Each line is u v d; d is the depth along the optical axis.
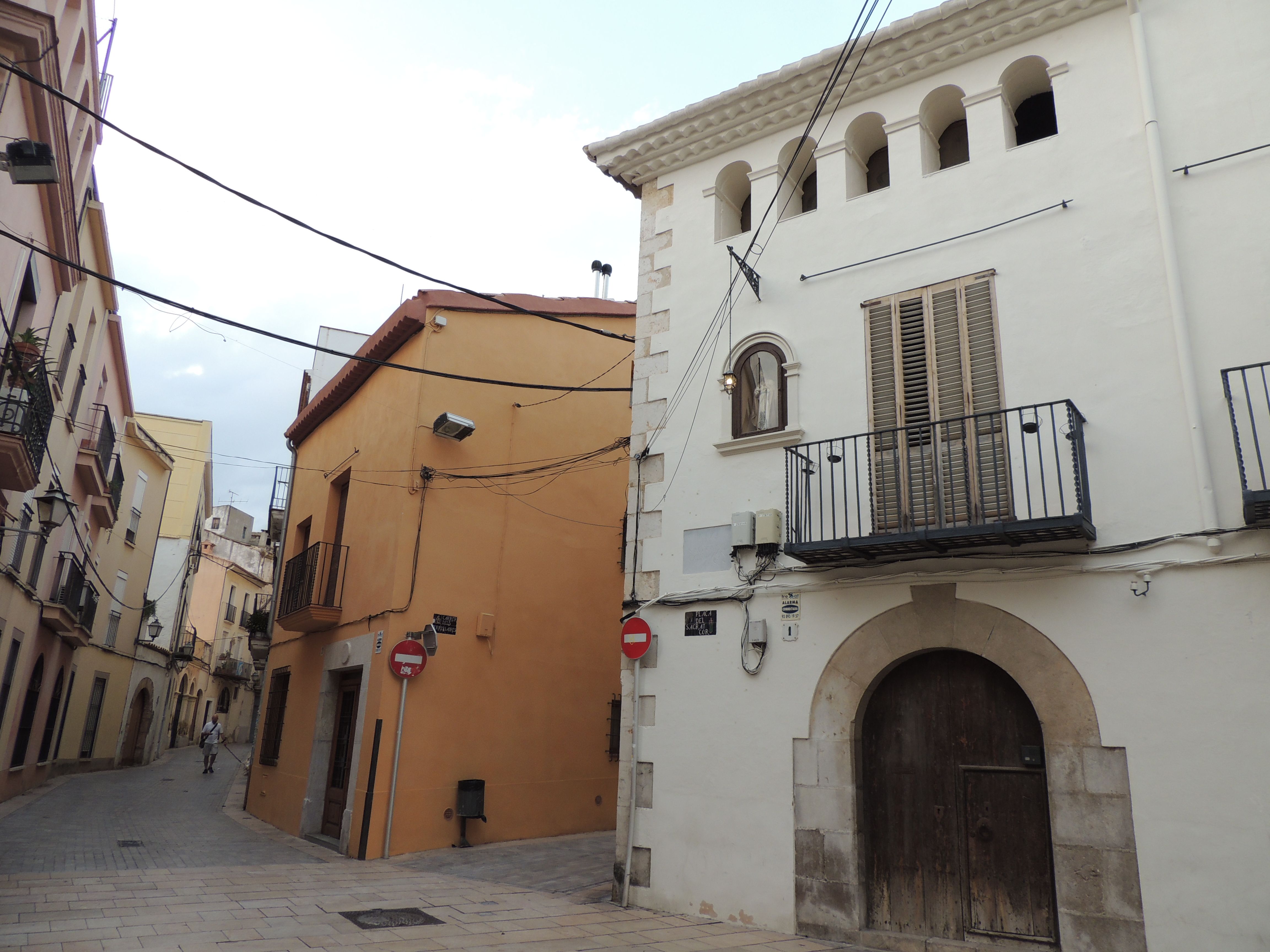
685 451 8.57
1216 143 6.50
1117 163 6.86
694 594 8.06
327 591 12.79
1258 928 5.20
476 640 11.42
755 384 8.34
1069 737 6.05
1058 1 7.24
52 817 13.35
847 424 7.62
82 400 16.25
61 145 9.63
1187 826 5.54
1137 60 6.93
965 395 7.07
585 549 13.00
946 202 7.61
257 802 14.86
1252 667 5.55
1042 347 6.82
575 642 12.56
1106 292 6.65
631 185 10.02
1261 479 5.51
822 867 6.80
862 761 7.02
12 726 15.05
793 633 7.42
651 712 8.07
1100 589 6.18
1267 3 6.58
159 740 30.25
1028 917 6.13
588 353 13.54
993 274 7.20
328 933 6.45
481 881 8.86
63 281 12.08
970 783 6.59
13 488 9.95
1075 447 6.24
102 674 23.38
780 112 8.77
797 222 8.48
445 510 11.47
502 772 11.32
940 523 6.54
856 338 7.77
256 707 17.77
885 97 8.26
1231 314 6.14
